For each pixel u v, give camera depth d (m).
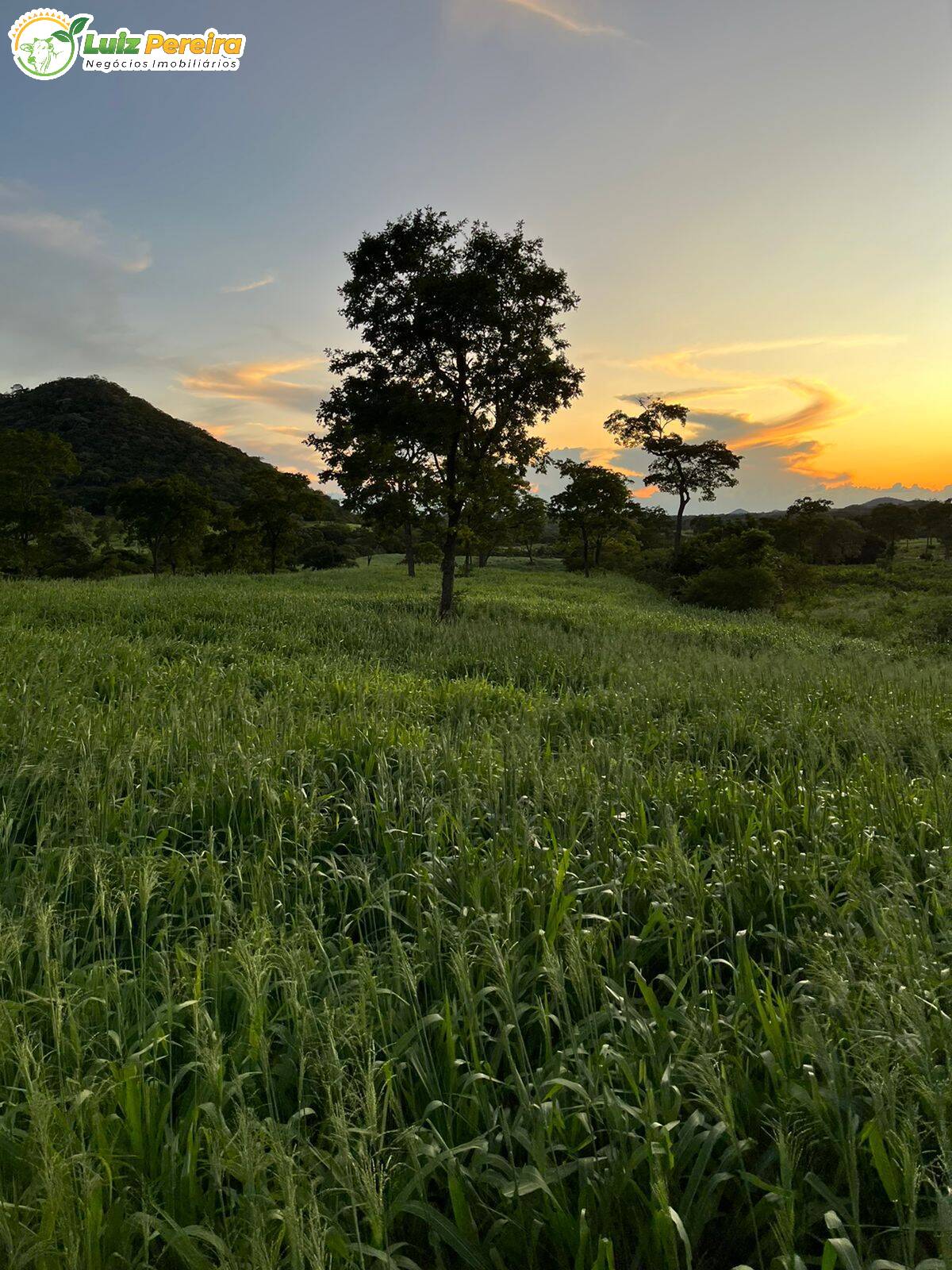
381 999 3.32
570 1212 2.47
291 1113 2.91
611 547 77.44
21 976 3.31
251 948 3.22
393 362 24.16
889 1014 2.72
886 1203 2.51
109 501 57.91
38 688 8.83
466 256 23.56
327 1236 2.19
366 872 4.30
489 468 24.22
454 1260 2.50
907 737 8.54
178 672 11.12
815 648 21.27
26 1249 2.12
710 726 8.84
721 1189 2.62
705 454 67.81
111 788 5.42
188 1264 2.12
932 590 46.59
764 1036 3.17
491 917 3.59
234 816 5.64
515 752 6.71
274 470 65.38
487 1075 2.93
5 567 55.56
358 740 7.43
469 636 18.08
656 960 4.11
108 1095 2.72
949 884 3.98
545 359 23.52
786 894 4.54
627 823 5.46
